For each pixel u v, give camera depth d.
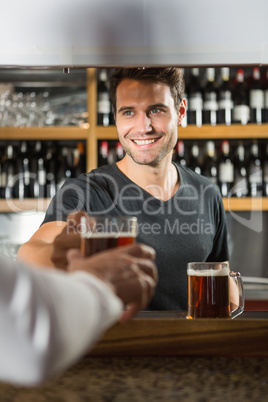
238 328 0.93
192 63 1.51
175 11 1.49
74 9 1.50
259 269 3.32
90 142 3.12
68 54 1.50
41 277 0.47
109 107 3.14
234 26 1.50
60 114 3.27
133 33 1.50
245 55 1.51
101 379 0.80
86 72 3.32
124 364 0.88
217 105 3.19
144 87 2.02
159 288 1.94
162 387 0.76
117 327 0.94
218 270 1.15
